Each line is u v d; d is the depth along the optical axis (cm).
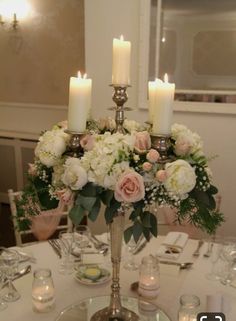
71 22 384
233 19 231
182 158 116
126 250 169
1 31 420
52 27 394
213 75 242
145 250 177
